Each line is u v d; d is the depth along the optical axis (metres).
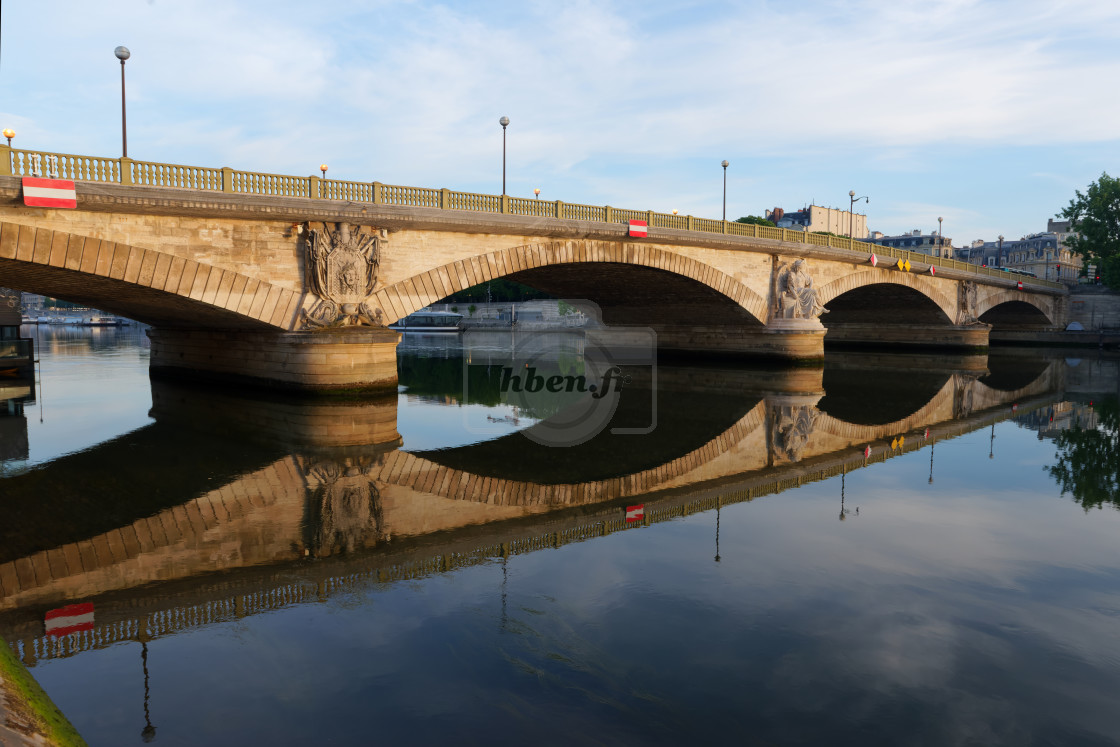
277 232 27.05
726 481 16.39
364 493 15.07
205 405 27.42
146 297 27.69
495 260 32.88
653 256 39.62
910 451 20.12
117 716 6.34
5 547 11.45
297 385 28.31
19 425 23.33
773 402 30.62
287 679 7.03
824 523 12.94
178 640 7.97
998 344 89.69
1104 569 10.51
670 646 7.76
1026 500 14.70
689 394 33.22
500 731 6.07
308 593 9.38
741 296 46.41
